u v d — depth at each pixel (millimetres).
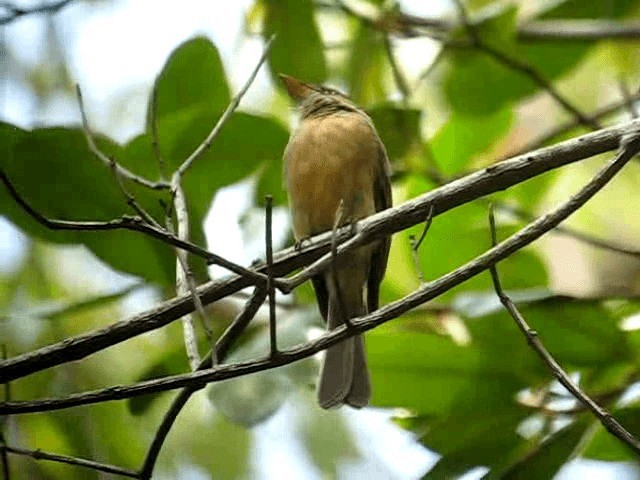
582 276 12445
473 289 10102
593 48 12641
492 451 8227
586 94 13898
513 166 7254
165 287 9367
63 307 9422
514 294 8680
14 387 10656
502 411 8453
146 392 6590
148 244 9250
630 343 8500
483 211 10320
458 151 11781
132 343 11609
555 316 8531
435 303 10078
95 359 11312
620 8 12844
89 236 9273
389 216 7301
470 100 11828
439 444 8383
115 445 10961
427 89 12734
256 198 10352
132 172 9414
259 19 12016
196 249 6613
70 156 9023
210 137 7820
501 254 6867
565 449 7859
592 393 8508
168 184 8008
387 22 11742
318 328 8938
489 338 8547
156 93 9250
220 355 7168
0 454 7270
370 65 11750
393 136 10719
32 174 9047
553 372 6902
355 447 12086
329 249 7574
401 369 8570
